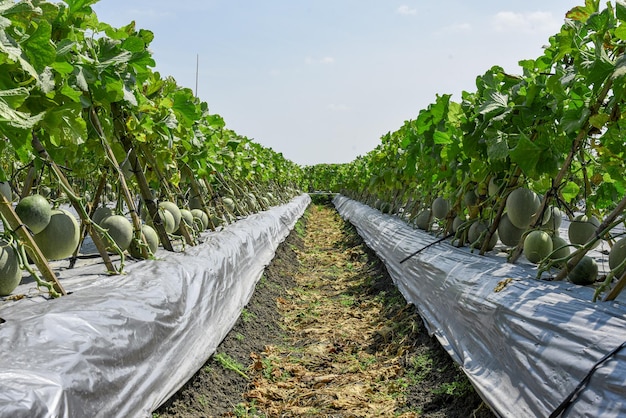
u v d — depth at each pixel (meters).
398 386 5.68
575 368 3.44
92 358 3.29
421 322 7.12
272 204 19.27
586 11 4.81
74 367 3.09
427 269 7.68
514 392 4.03
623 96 4.41
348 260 14.25
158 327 4.34
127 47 5.29
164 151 7.13
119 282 4.74
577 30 4.91
